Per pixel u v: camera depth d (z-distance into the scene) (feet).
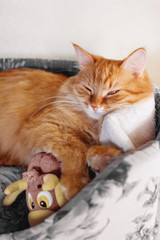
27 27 1.78
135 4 1.70
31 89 1.48
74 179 1.04
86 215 0.74
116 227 0.86
